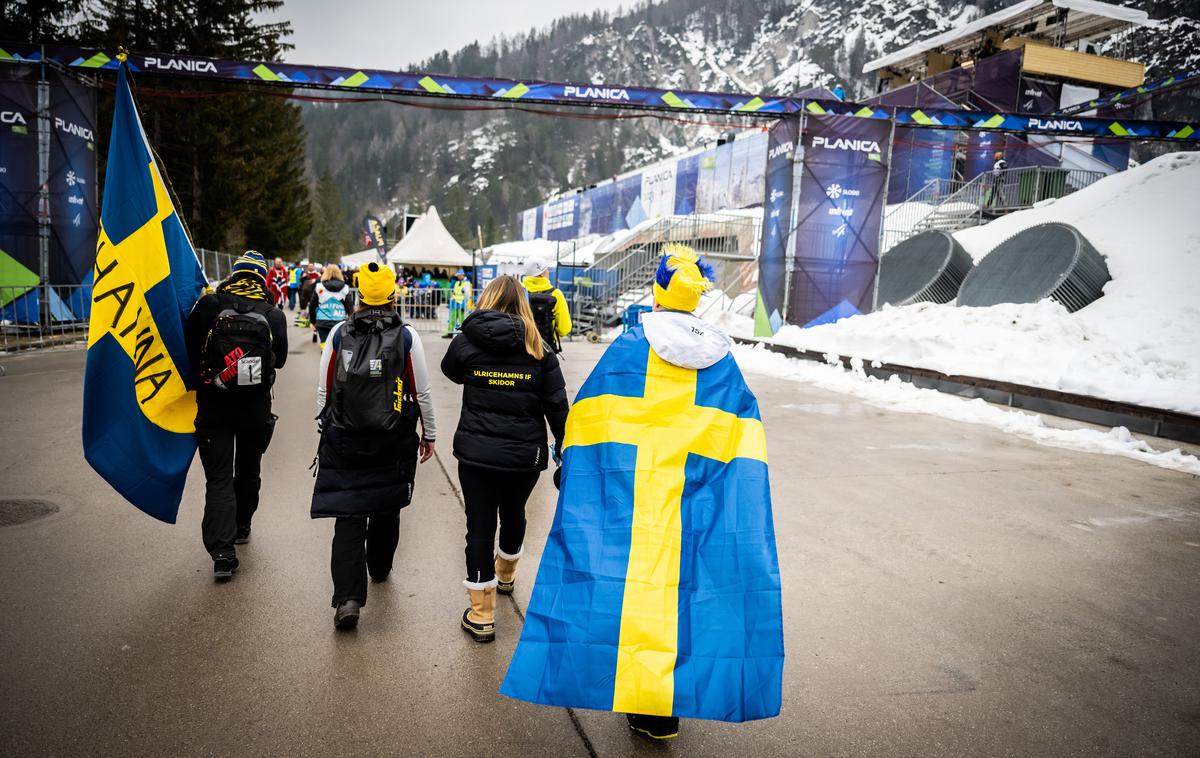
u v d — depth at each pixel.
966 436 7.79
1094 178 26.56
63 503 4.92
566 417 3.27
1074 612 3.68
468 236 155.12
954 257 15.11
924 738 2.63
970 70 29.27
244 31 39.88
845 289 15.99
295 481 5.63
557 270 21.45
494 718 2.68
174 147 37.31
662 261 2.79
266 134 45.94
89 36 32.81
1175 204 13.70
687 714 2.29
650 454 2.57
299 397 9.45
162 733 2.51
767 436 7.61
